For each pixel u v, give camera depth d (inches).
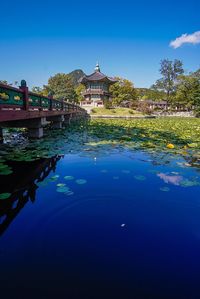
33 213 97.0
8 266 65.0
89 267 65.1
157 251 73.0
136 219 93.4
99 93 1635.1
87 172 152.9
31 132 288.5
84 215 95.9
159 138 310.5
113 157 193.6
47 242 76.7
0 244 75.3
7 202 107.4
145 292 56.9
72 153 205.9
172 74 1948.8
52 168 161.9
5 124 270.4
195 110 1546.5
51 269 64.1
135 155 201.3
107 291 56.8
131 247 74.8
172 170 158.2
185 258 69.9
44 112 290.5
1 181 135.1
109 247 74.5
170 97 1982.0
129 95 1889.8
